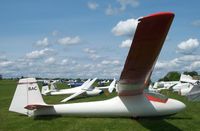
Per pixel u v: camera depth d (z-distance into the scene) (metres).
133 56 7.58
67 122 9.55
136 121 9.86
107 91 30.22
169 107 10.28
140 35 6.69
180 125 9.25
